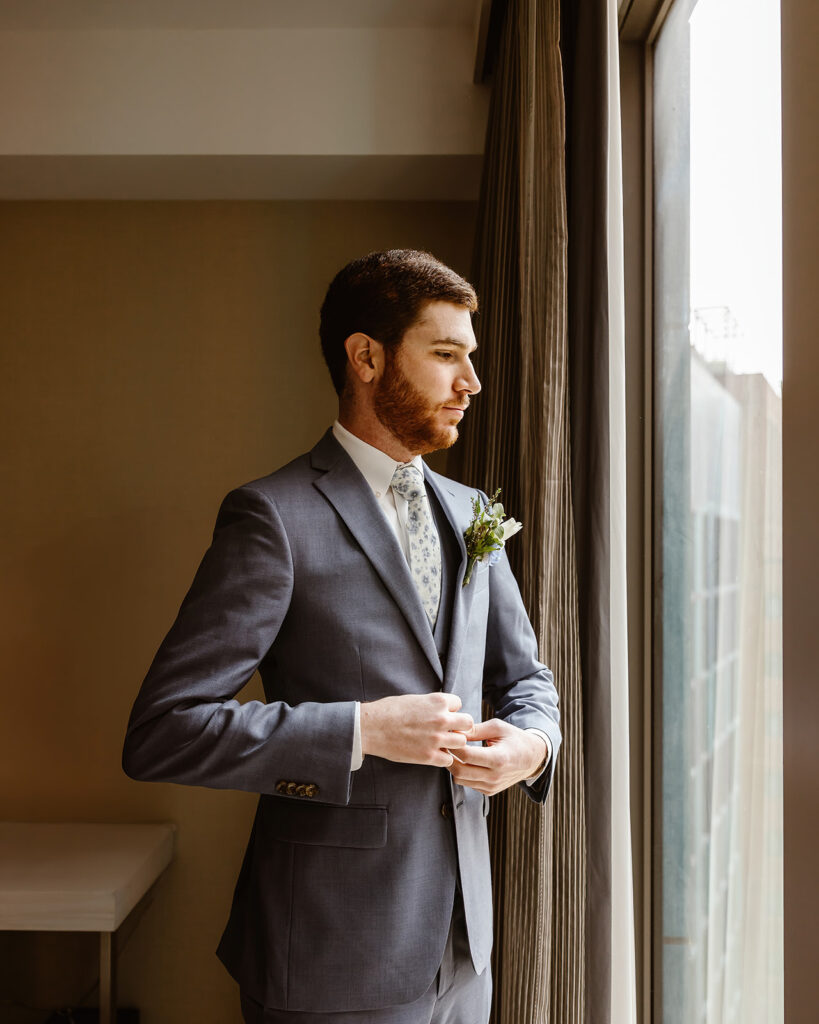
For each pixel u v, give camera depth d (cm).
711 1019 157
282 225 276
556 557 166
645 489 203
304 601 121
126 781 263
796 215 95
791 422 95
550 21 172
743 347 147
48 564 269
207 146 247
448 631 128
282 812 122
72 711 265
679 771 180
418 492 132
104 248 275
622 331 170
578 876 162
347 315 131
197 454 271
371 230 276
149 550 269
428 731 111
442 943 118
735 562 149
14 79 249
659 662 195
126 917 217
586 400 173
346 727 111
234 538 121
